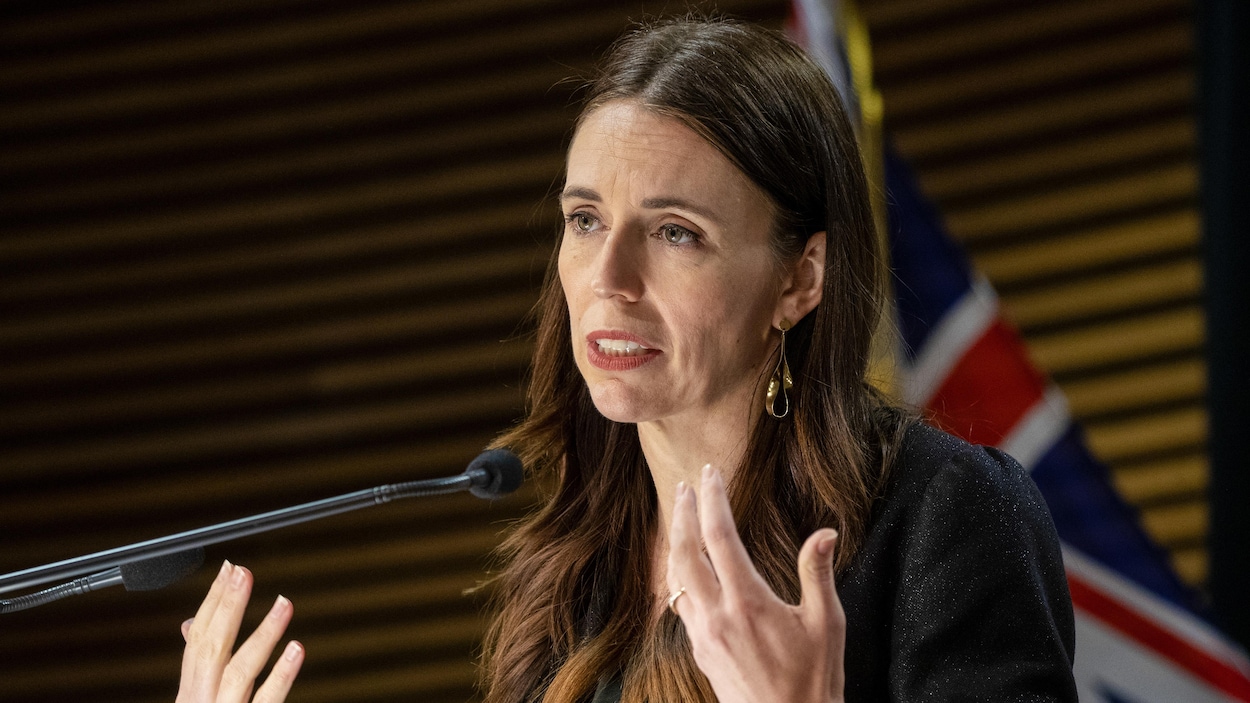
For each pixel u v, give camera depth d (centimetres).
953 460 527
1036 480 988
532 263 1741
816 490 543
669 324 525
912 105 1698
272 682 514
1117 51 1641
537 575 625
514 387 1755
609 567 610
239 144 1772
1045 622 495
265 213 1777
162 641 1795
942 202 1689
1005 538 505
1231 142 1091
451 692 1773
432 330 1769
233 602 525
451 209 1761
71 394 1805
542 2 1728
